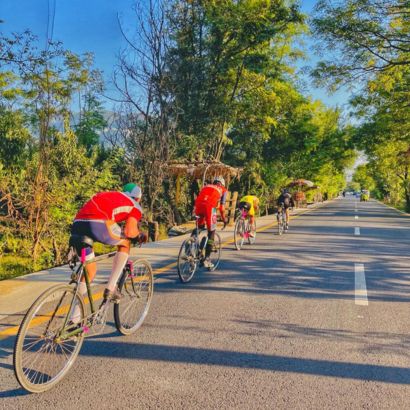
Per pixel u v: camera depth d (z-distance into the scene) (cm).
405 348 437
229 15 2411
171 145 1811
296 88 3562
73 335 371
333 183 7769
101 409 310
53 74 1221
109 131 1822
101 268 820
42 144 1076
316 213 3325
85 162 1288
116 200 411
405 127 3650
